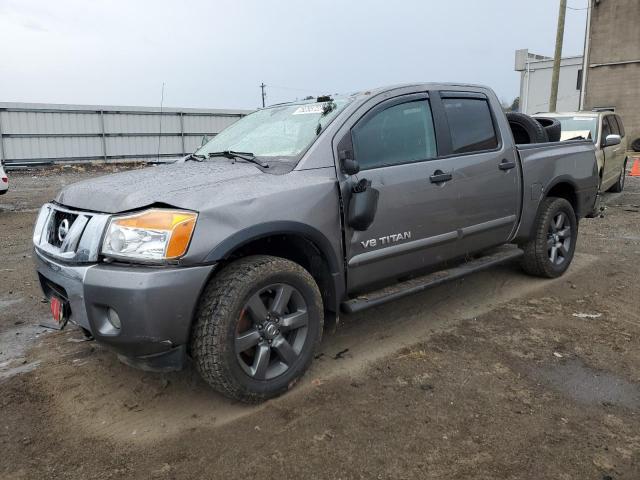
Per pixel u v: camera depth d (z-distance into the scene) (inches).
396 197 139.6
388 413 114.6
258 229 112.0
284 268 116.9
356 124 137.3
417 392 123.6
